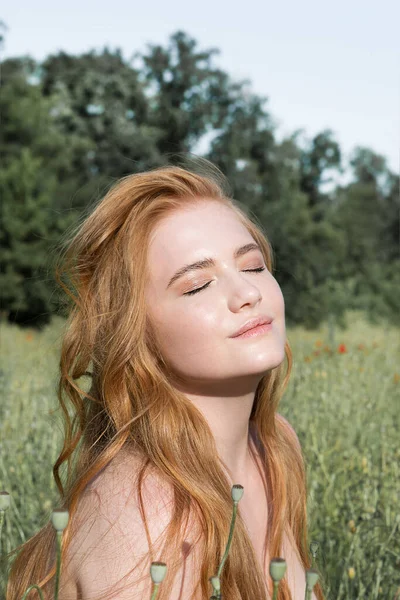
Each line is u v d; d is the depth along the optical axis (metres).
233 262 1.88
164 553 1.74
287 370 2.34
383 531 3.19
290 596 2.07
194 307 1.85
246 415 2.01
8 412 4.77
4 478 3.58
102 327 2.03
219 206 2.01
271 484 2.20
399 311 35.22
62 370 2.17
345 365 6.94
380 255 56.00
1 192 26.02
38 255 24.83
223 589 1.81
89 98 45.44
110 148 42.44
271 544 2.11
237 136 44.12
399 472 3.62
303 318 29.61
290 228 31.11
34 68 48.66
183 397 1.93
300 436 4.29
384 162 62.41
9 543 2.95
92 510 1.79
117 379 1.96
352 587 2.83
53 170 31.88
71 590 1.78
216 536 1.82
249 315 1.84
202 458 1.88
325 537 3.20
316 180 49.06
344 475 3.48
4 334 12.58
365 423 4.66
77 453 2.22
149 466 1.84
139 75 48.12
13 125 32.56
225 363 1.85
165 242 1.91
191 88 47.31
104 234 2.02
